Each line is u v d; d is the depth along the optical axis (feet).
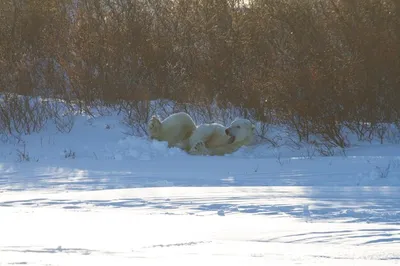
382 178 136.87
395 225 71.26
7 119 237.86
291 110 221.05
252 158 192.65
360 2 246.06
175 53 271.28
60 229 62.75
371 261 45.52
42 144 225.76
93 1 282.77
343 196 101.65
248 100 240.73
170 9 280.51
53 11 286.87
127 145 210.18
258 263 42.14
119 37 268.21
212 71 253.44
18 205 95.40
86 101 257.55
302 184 133.18
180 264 40.45
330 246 55.47
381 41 232.53
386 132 225.15
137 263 40.16
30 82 263.70
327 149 208.74
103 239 55.52
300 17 249.96
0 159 196.54
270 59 252.01
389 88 228.63
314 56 232.73
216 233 63.05
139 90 250.16
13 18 289.12
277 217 81.35
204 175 149.79
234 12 271.69
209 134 202.80
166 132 206.80
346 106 222.28
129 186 133.39
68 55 272.31
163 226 67.62
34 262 39.55
